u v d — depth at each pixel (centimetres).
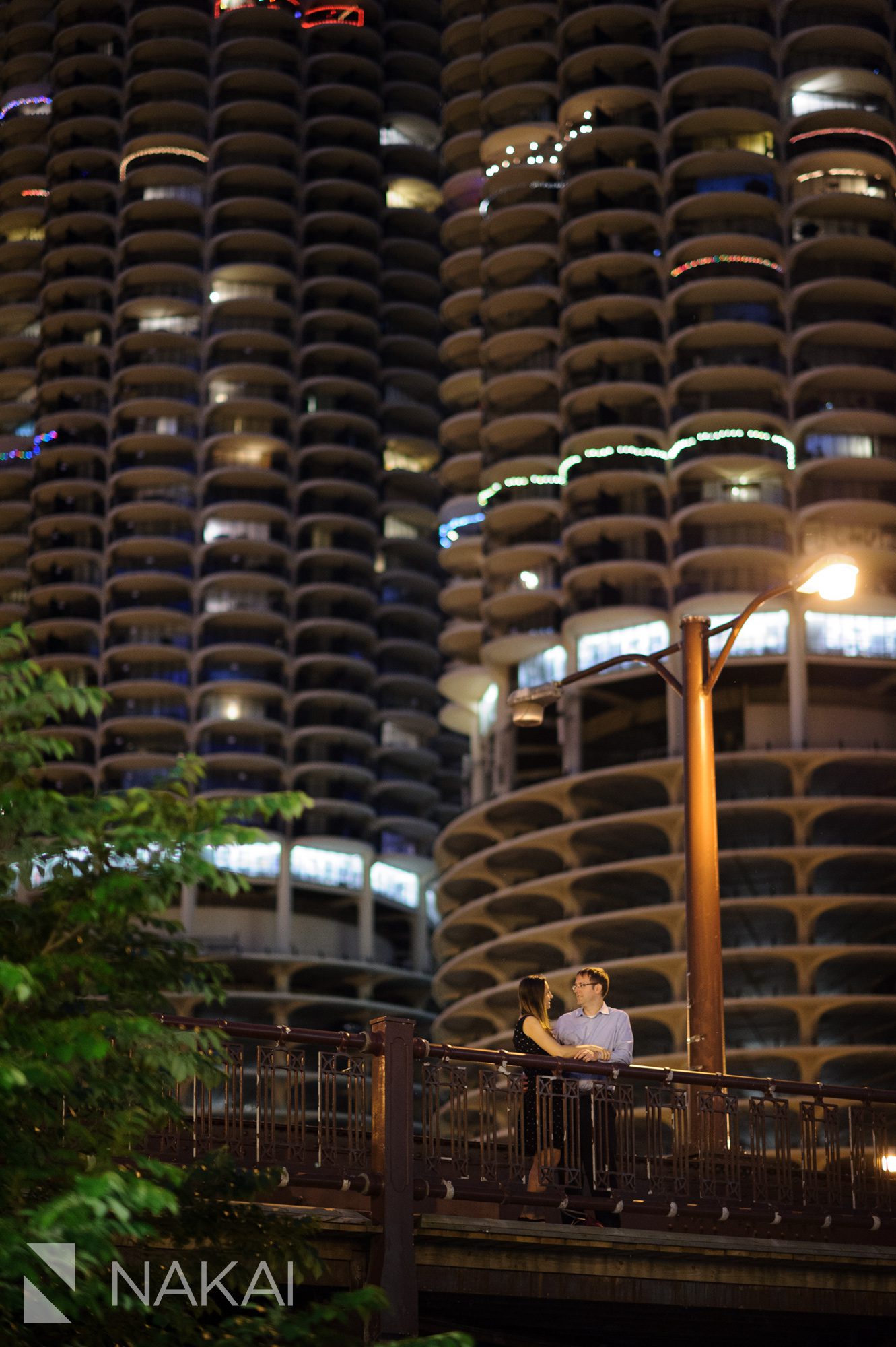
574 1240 1522
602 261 11088
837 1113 1772
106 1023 1046
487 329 11638
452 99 13350
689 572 10494
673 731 10256
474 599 11675
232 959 13438
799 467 10556
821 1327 1786
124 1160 1381
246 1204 1313
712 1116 1716
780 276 10956
